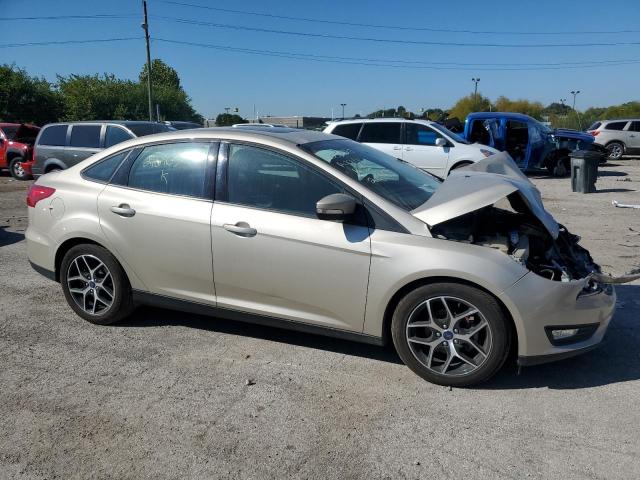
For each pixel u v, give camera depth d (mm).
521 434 3062
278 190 3869
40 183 4758
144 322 4688
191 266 4098
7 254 7078
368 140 13203
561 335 3449
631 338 4293
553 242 3881
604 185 14469
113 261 4395
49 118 38688
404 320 3566
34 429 3154
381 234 3562
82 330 4527
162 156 4266
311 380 3688
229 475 2754
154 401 3434
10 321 4719
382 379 3693
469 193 3572
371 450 2938
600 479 2688
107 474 2773
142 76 75438
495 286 3314
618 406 3334
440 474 2742
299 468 2801
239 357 4031
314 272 3709
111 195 4352
